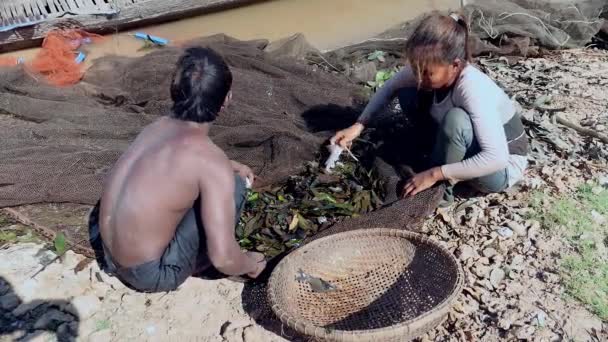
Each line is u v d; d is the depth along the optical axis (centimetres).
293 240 340
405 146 385
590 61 529
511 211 354
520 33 536
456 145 330
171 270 288
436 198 343
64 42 526
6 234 351
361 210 358
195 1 573
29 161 377
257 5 611
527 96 462
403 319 288
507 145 338
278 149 385
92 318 302
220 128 409
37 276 323
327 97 447
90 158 382
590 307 297
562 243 333
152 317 302
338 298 302
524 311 297
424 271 303
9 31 517
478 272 320
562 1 575
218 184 265
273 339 290
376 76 487
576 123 428
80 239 342
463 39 309
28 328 296
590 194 363
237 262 282
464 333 289
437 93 342
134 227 272
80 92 468
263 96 449
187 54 267
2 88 457
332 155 381
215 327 298
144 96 457
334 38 598
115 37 559
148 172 268
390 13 627
